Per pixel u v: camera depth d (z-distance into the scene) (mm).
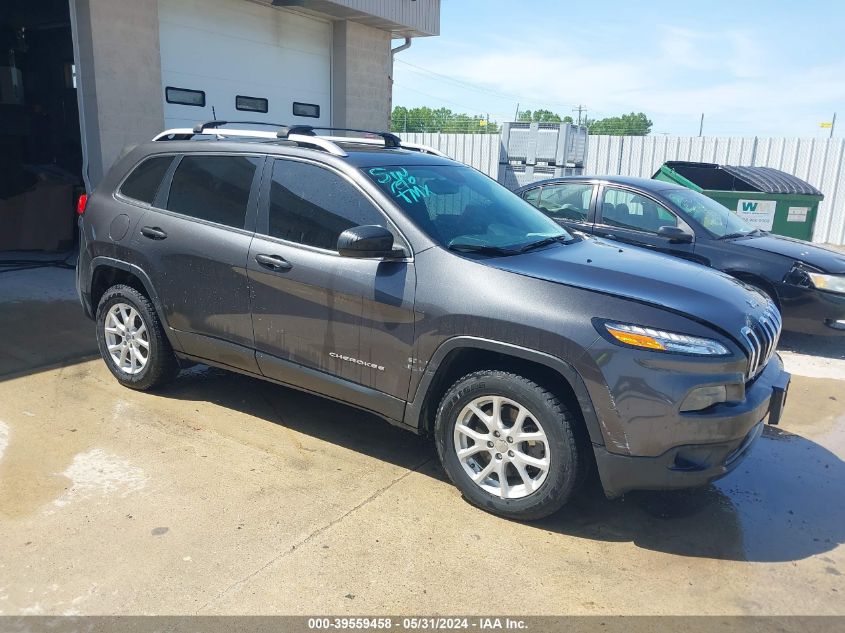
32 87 11430
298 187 3949
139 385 4703
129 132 8188
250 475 3719
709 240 6621
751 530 3426
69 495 3428
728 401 3113
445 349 3365
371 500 3531
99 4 7660
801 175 14945
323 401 4789
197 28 9164
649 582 2973
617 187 7137
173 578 2852
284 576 2896
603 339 3045
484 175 4719
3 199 8984
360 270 3594
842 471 4105
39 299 6812
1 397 4562
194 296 4234
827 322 6289
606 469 3121
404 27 11750
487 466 3420
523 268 3406
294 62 10781
